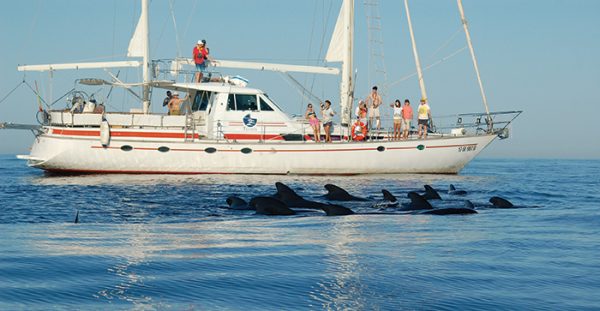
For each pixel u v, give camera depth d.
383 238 15.69
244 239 15.41
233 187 31.89
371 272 11.33
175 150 37.03
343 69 40.56
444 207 23.98
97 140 36.72
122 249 13.56
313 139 39.44
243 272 11.16
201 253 13.18
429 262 12.43
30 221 19.83
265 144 37.53
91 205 24.58
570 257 13.26
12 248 13.51
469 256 13.22
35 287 9.74
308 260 12.46
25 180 34.94
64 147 36.50
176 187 31.70
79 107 38.25
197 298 9.27
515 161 117.81
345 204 24.22
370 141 38.53
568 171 61.19
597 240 15.87
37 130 38.53
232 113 38.19
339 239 15.46
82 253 12.89
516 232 17.25
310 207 22.94
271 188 31.53
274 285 10.16
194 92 39.56
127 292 9.55
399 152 39.00
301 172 38.09
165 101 40.34
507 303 9.27
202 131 38.78
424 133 39.84
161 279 10.47
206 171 37.41
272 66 39.53
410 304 9.13
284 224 18.64
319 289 9.95
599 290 10.14
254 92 38.59
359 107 39.41
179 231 16.97
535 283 10.61
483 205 24.75
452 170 40.41
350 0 40.34
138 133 36.81
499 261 12.69
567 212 23.06
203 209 23.25
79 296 9.25
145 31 39.06
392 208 22.83
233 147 37.38
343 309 8.80
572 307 9.08
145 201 26.00
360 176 38.25
